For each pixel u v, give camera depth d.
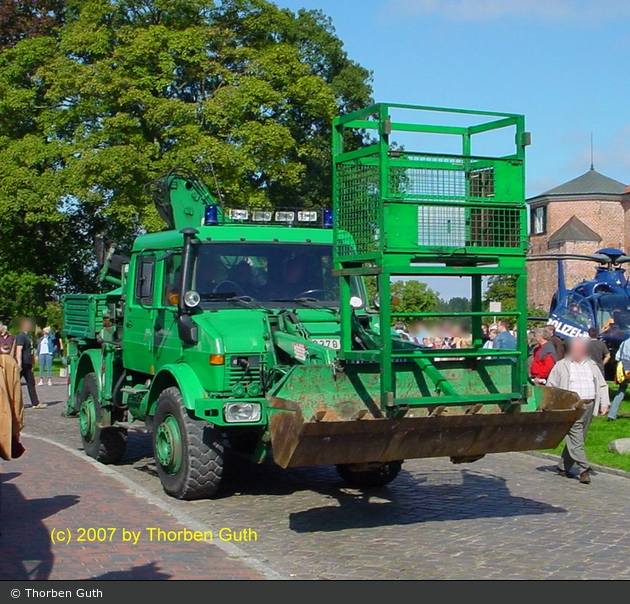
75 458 12.11
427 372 8.28
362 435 7.56
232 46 33.34
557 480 11.19
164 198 12.51
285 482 10.91
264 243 10.27
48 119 31.98
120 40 32.03
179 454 9.54
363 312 10.13
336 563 7.22
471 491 10.42
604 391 13.19
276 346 9.28
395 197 7.75
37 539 7.56
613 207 52.69
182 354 9.79
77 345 13.58
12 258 36.44
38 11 39.78
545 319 20.30
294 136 34.34
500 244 8.20
